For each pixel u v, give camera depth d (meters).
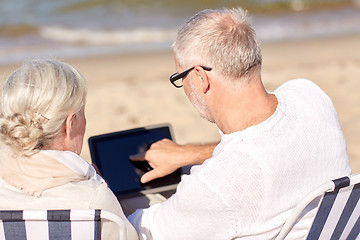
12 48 11.80
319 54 10.26
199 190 1.66
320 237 1.93
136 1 17.62
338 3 16.95
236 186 1.65
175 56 1.84
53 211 1.62
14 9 16.06
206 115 1.89
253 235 1.72
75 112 1.76
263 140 1.71
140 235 1.91
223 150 1.70
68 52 11.35
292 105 1.86
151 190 2.38
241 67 1.71
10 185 1.73
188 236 1.75
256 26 14.11
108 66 9.67
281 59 9.84
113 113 6.57
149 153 2.43
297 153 1.76
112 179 2.39
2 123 1.68
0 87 1.78
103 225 1.72
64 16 15.47
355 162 4.64
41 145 1.73
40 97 1.68
